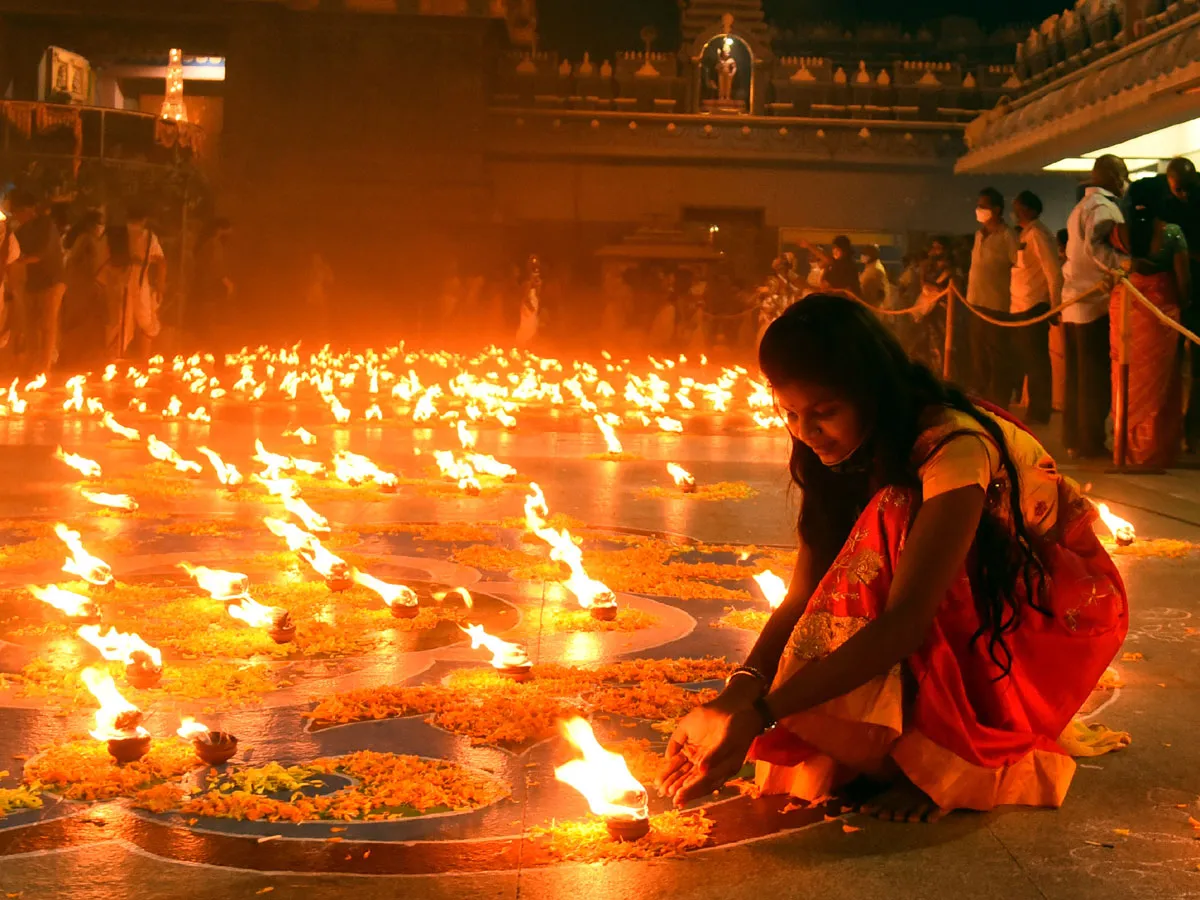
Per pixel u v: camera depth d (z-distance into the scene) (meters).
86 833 2.72
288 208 34.41
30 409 13.14
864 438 2.82
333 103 34.53
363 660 4.14
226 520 6.63
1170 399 9.56
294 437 11.10
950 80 36.16
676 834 2.72
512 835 2.74
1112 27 18.42
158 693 3.70
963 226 35.78
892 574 2.79
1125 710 3.73
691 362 30.78
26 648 4.20
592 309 34.94
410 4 34.25
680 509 7.43
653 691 3.75
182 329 27.61
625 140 35.31
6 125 25.67
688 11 36.00
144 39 35.12
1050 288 12.96
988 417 2.88
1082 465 9.85
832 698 2.66
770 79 36.12
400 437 11.30
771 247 35.62
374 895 2.44
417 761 3.16
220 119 41.00
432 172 34.59
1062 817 2.89
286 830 2.75
